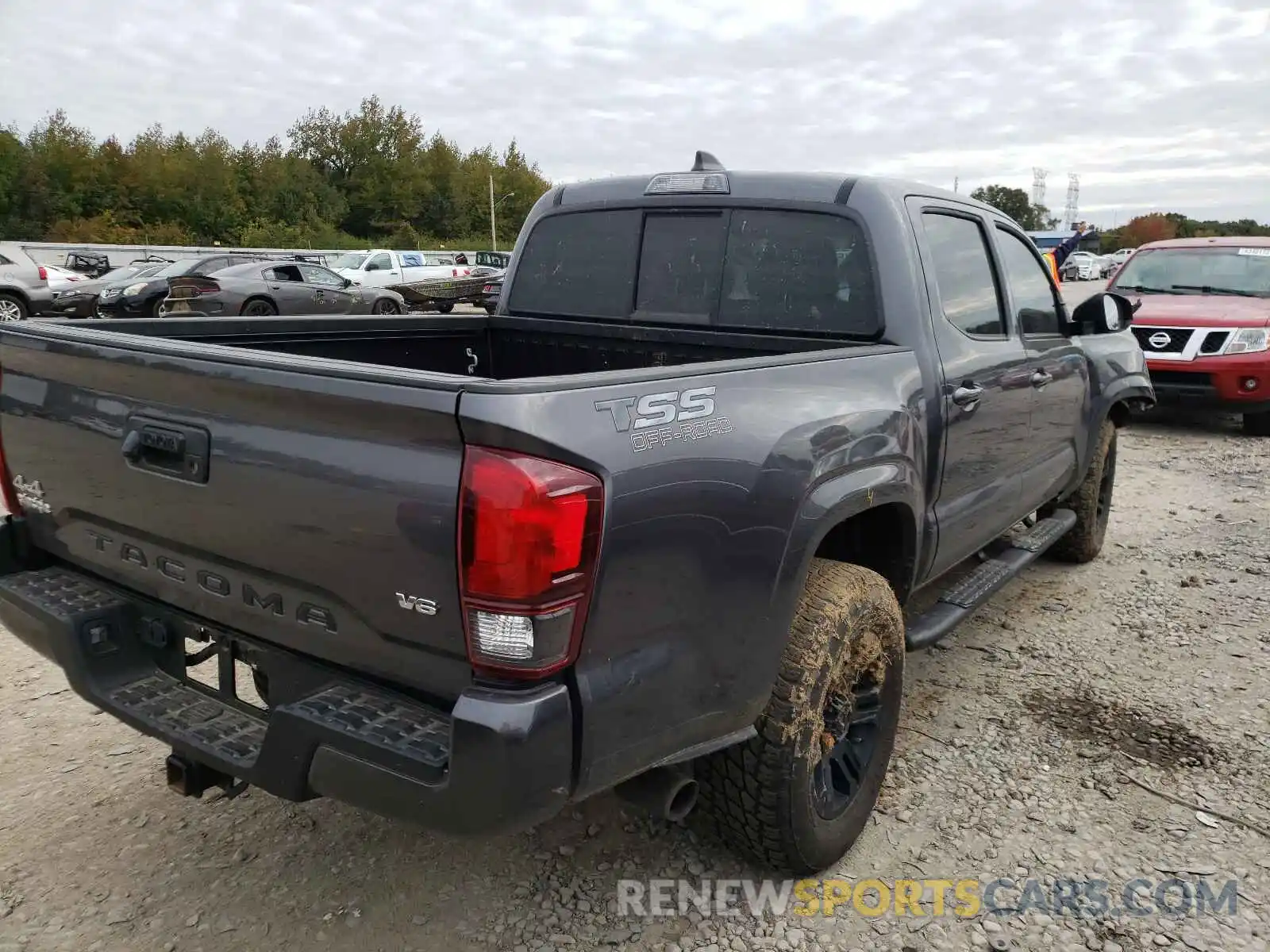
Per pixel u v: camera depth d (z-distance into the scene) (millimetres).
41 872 2699
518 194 87375
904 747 3469
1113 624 4652
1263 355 8883
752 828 2547
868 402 2729
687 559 2068
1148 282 10438
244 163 69125
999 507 3914
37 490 2656
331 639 2068
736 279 3502
